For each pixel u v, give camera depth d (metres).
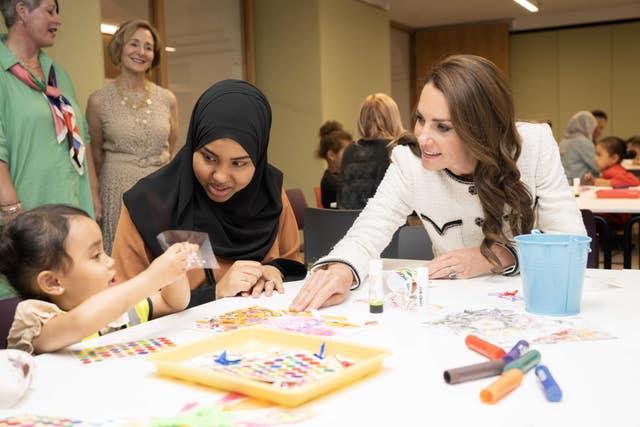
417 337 1.12
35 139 2.81
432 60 9.95
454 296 1.44
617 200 4.05
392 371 0.95
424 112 1.56
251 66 6.33
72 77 3.78
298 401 0.81
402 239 2.31
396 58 9.69
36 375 0.98
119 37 3.40
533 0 7.48
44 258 1.18
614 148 6.09
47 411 0.83
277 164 6.65
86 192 3.13
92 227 1.24
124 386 0.92
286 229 2.10
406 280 1.34
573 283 1.24
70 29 3.75
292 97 6.48
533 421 0.76
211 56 5.79
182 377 0.94
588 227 2.79
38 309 1.12
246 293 1.55
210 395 0.87
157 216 1.74
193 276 1.82
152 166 3.49
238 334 1.09
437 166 1.61
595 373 0.92
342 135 5.12
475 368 0.90
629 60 9.34
